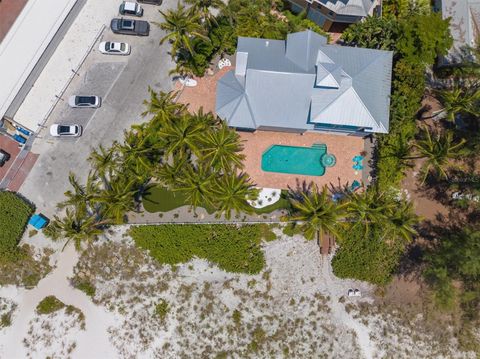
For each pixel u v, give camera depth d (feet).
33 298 128.06
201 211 129.39
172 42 133.08
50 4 127.44
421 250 128.16
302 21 132.16
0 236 123.95
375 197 118.73
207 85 133.39
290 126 123.65
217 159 116.16
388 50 126.41
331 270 128.06
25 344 126.11
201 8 122.42
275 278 128.36
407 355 124.77
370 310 126.82
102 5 135.33
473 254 109.29
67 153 131.64
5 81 124.67
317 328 126.21
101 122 132.57
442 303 118.01
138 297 127.75
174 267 128.36
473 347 124.26
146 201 128.67
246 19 128.16
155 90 133.49
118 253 128.98
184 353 125.49
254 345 124.98
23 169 131.03
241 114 122.21
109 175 124.77
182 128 111.75
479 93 112.16
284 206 130.21
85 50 133.59
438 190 130.21
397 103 121.29
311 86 119.75
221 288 128.06
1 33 132.87
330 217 107.24
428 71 132.98
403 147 122.21
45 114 130.93
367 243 125.70
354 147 132.87
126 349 125.90
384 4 131.64
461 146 125.90
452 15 129.80
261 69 119.03
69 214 118.01
